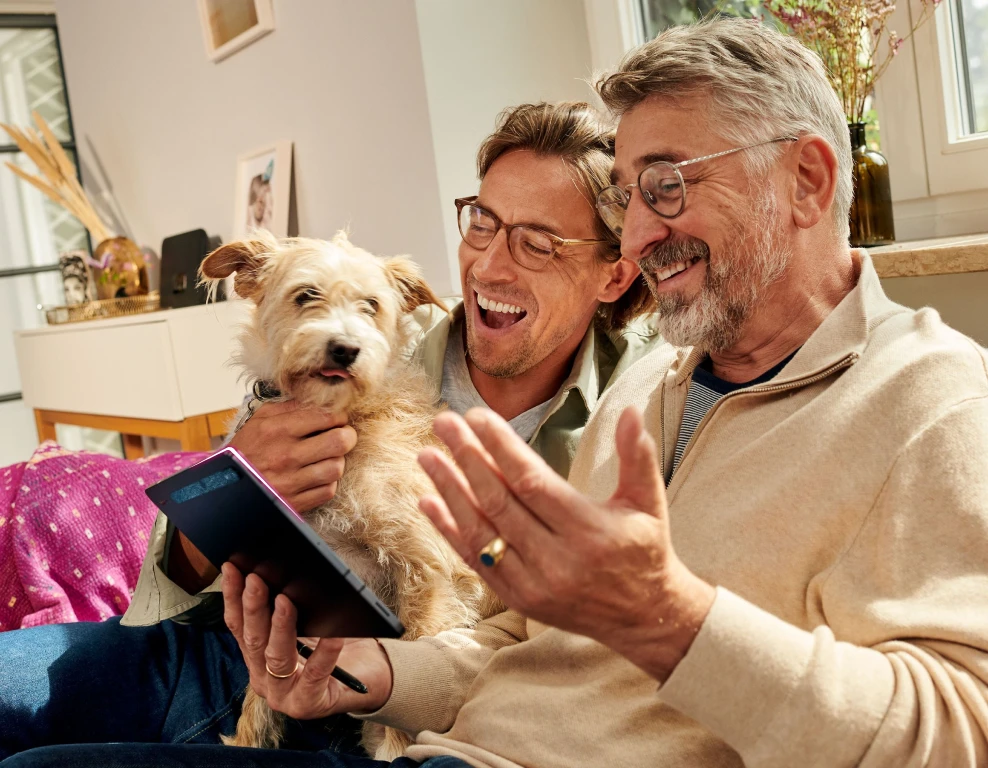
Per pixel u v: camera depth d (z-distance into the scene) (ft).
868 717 2.33
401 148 8.50
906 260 5.12
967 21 6.04
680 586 2.39
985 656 2.37
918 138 6.28
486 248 4.94
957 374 2.81
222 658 4.97
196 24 11.55
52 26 16.20
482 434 2.22
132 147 14.11
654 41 3.56
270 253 5.70
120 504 6.16
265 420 4.84
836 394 3.00
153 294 13.05
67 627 4.88
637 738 2.99
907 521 2.66
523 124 4.91
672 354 4.18
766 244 3.35
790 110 3.32
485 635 4.05
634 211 3.55
